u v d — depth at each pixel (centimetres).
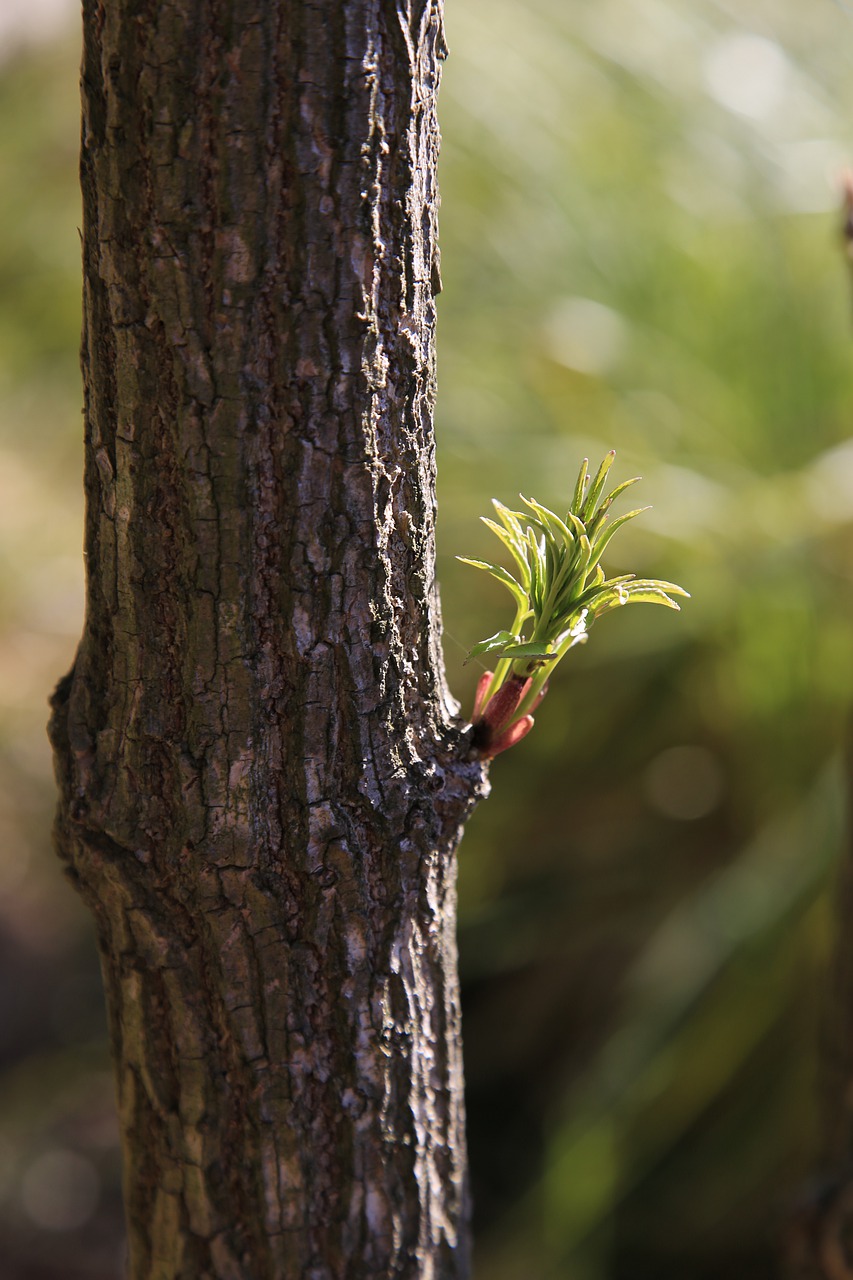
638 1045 141
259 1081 77
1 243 279
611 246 180
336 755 75
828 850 139
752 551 154
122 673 75
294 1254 78
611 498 74
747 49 188
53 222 280
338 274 73
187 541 74
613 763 168
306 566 74
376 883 76
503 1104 171
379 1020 77
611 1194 145
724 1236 150
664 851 167
